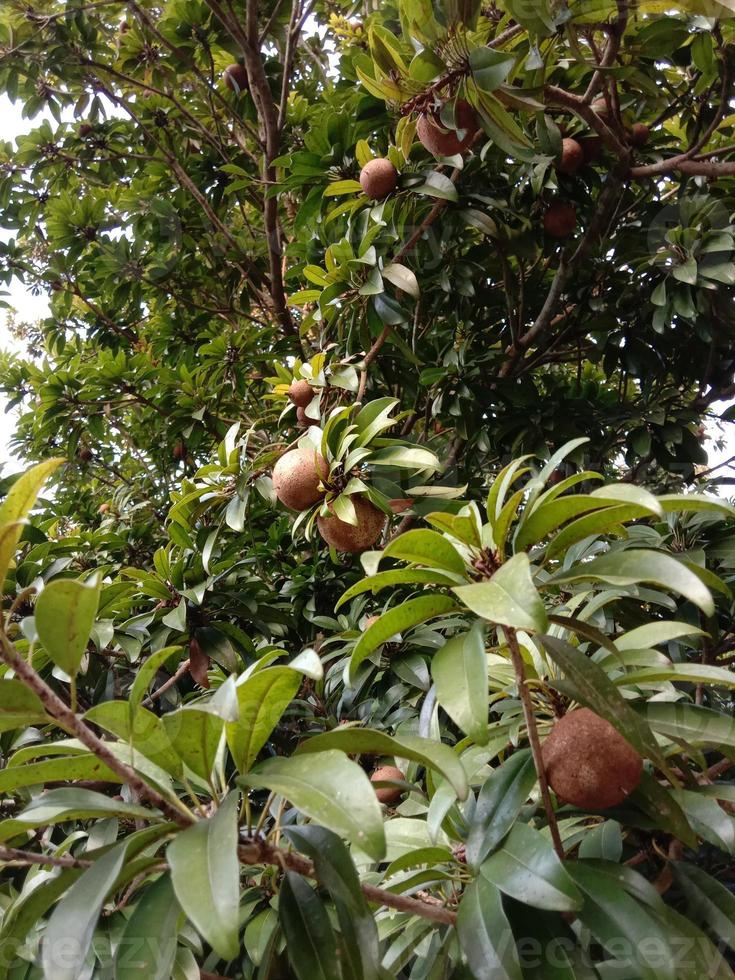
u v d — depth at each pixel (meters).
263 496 2.40
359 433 1.92
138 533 3.54
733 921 1.05
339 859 0.89
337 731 0.91
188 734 0.91
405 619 1.00
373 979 0.86
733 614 1.99
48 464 0.79
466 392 2.99
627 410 3.16
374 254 2.43
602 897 0.94
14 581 2.23
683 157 2.46
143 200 4.31
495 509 1.08
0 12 3.96
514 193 2.92
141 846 0.84
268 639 2.65
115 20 4.37
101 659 2.51
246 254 4.55
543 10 1.93
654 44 2.33
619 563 0.97
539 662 1.28
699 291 2.78
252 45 3.57
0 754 1.75
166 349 4.54
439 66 2.01
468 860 1.00
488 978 0.83
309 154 2.88
